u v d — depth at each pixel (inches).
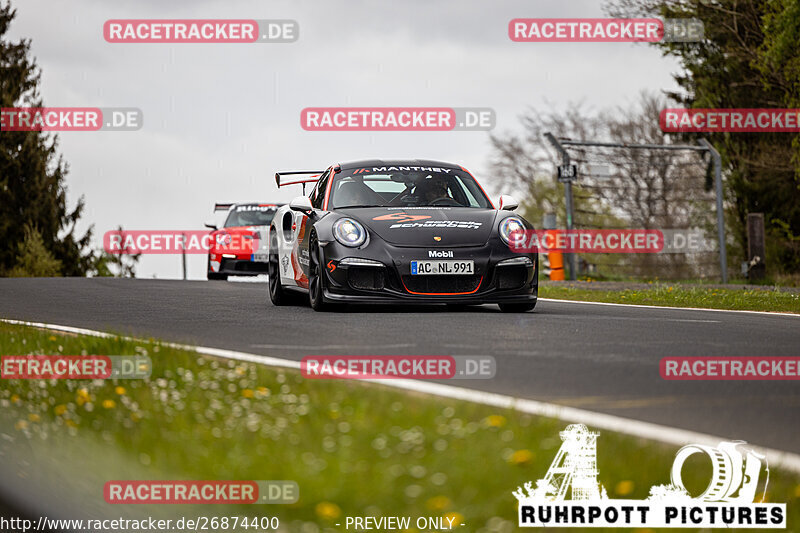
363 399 637.3
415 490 442.0
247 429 551.8
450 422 563.8
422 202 1440.7
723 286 2241.6
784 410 650.8
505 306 1390.3
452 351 906.1
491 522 414.3
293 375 742.5
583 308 1482.5
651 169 3816.4
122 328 1152.8
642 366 822.5
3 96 6815.9
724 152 3494.1
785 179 3444.9
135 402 636.7
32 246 6545.3
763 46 3304.6
